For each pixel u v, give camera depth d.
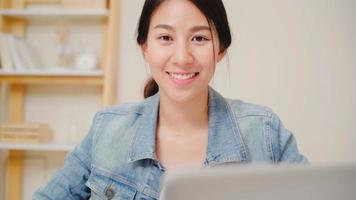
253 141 1.06
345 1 2.10
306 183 0.48
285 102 2.13
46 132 2.10
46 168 2.22
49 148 1.98
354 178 0.49
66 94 2.20
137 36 1.03
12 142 1.99
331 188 0.48
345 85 2.11
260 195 0.47
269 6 2.12
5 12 2.04
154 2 0.92
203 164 1.02
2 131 2.00
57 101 2.21
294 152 1.07
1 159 2.29
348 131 2.12
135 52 2.15
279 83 2.13
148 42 0.96
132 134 1.07
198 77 0.92
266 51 2.13
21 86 2.19
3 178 2.28
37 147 1.97
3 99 2.23
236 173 0.46
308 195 0.48
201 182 0.45
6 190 2.22
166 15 0.89
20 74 2.01
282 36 2.12
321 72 2.12
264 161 1.04
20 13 2.03
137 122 1.08
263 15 2.12
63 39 2.10
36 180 2.22
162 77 0.94
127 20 2.16
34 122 2.20
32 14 2.04
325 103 2.12
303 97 2.12
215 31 0.92
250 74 2.14
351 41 2.10
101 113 1.16
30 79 2.03
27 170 2.22
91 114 2.19
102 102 2.13
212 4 0.90
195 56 0.90
